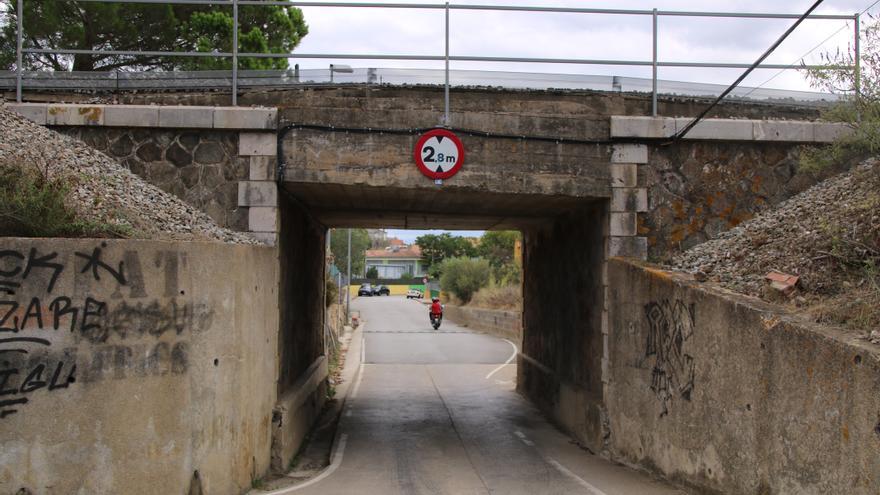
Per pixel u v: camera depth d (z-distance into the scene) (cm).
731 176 1000
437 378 1888
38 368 540
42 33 1561
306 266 1281
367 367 2111
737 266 827
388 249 12550
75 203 680
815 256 748
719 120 987
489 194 996
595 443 1034
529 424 1277
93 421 558
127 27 1692
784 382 563
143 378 584
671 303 784
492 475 883
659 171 997
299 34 2231
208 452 641
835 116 918
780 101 1038
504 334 3130
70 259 555
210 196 929
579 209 1165
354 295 8169
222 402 667
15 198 586
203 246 640
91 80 961
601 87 1005
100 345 564
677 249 991
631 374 910
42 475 539
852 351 484
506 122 975
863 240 720
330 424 1265
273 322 888
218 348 660
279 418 881
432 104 966
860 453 473
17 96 937
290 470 916
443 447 1076
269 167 930
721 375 666
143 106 921
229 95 953
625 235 988
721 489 665
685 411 743
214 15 1814
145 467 582
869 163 945
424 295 7456
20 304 536
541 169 978
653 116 992
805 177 1000
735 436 639
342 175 944
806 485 533
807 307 641
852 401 482
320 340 1523
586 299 1125
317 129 945
